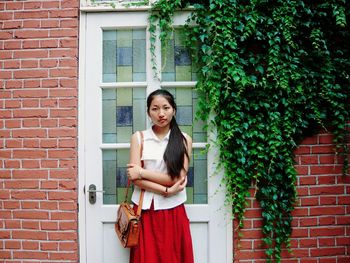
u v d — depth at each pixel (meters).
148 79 2.84
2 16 2.81
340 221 2.81
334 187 2.81
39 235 2.77
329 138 2.83
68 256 2.76
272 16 2.72
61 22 2.80
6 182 2.78
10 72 2.79
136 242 2.29
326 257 2.81
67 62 2.79
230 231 2.80
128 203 2.71
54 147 2.77
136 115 2.88
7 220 2.78
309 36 2.76
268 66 2.71
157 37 2.85
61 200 2.76
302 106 2.78
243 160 2.71
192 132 2.87
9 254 2.78
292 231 2.80
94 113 2.84
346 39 2.80
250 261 2.77
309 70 2.77
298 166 2.81
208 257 2.82
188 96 2.87
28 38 2.80
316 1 2.77
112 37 2.89
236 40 2.73
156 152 2.48
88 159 2.83
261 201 2.74
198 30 2.74
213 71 2.72
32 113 2.78
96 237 2.82
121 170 2.87
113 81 2.89
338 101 2.77
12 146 2.78
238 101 2.70
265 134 2.74
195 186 2.87
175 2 2.74
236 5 2.72
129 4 2.82
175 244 2.48
